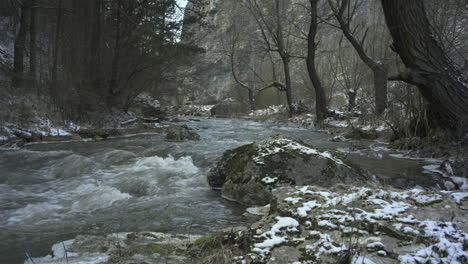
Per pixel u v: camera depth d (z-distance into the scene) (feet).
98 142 39.45
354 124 54.24
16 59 49.55
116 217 14.08
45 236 11.97
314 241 8.52
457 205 10.03
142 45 60.64
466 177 20.81
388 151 32.35
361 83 72.90
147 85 64.69
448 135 29.37
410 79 28.14
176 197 17.26
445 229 8.46
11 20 53.42
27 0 50.67
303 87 107.76
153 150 32.35
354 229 8.81
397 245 8.10
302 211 9.86
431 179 20.40
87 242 10.30
